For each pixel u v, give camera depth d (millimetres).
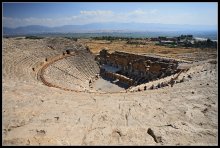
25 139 15180
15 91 32125
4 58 60969
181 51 136875
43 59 78312
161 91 40656
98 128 18656
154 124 21031
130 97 35781
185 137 16328
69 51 94250
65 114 23375
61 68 79750
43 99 29641
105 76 91938
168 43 186375
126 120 22250
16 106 24422
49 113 23281
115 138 16469
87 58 99812
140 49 152250
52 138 15711
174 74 66812
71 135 16844
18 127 18047
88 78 86500
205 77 49156
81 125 19609
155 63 82000
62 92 40000
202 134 16953
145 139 16250
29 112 22859
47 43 91625
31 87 38531
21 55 70875
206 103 28047
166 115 23609
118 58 102312
